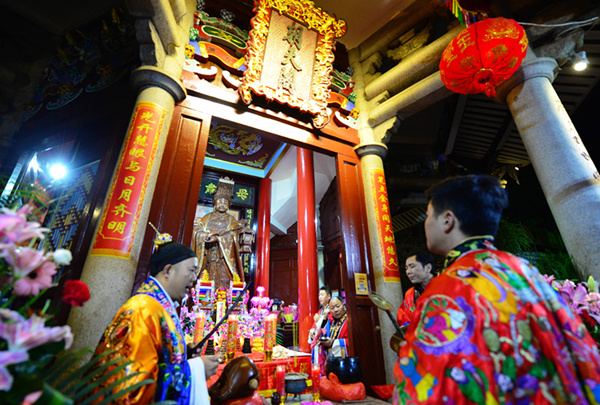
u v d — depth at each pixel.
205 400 1.80
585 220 3.05
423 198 9.41
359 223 4.83
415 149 9.64
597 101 8.54
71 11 4.63
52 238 3.39
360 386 3.48
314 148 4.91
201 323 3.34
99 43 4.32
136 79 3.41
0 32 4.46
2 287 1.05
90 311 2.44
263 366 3.60
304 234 6.66
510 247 6.13
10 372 0.90
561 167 3.30
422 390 0.82
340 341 3.87
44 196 1.71
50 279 1.11
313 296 6.18
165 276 1.89
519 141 8.34
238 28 4.61
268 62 4.29
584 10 3.62
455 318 0.87
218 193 6.50
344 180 4.96
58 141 3.99
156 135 3.26
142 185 3.02
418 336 0.90
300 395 3.67
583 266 3.01
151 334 1.53
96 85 4.08
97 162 3.54
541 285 0.97
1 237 1.00
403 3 5.44
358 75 5.70
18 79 4.51
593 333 2.31
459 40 3.30
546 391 0.77
